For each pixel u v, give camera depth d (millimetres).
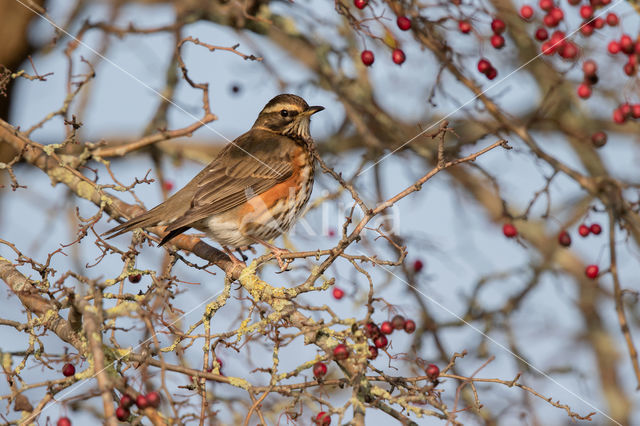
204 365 7578
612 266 10781
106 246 8195
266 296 8672
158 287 7098
